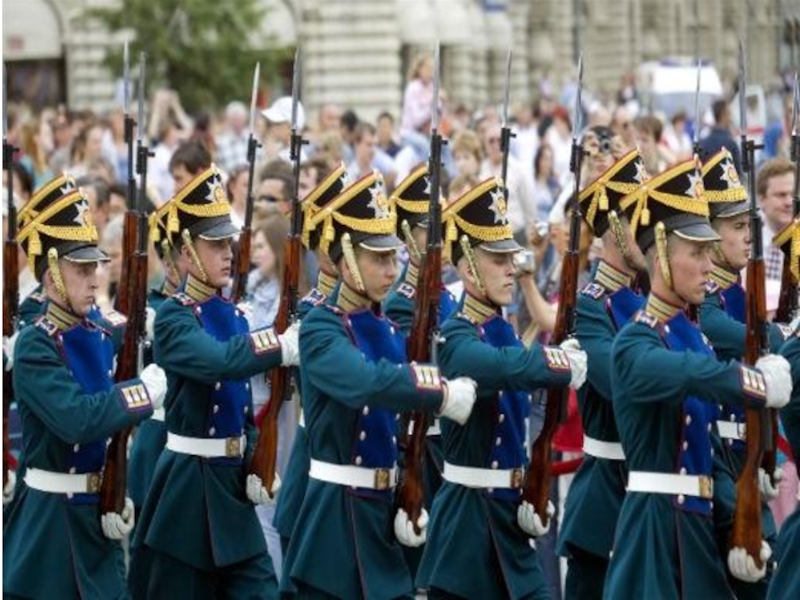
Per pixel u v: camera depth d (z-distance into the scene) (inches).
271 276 1400.1
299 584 1082.7
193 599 1169.4
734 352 1173.7
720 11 4899.1
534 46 5334.6
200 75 3629.4
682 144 2598.4
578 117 1120.8
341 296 1080.2
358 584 1069.1
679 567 1021.2
